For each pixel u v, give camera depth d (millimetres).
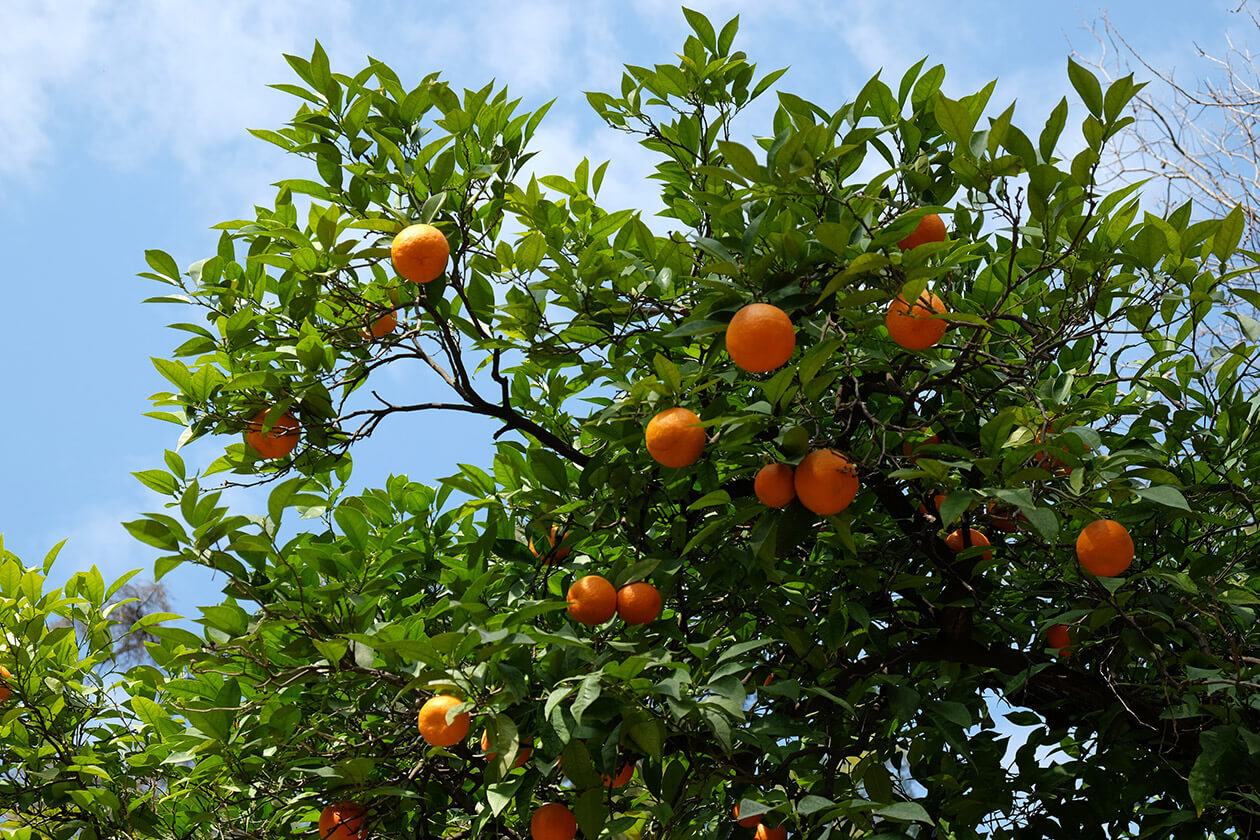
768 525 2836
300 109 3775
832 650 3441
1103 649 3832
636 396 3168
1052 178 2844
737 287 2928
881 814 2467
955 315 2699
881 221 3273
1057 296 3432
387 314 3713
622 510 3592
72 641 4523
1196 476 3760
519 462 3795
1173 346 4090
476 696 2781
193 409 3539
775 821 3105
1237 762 3203
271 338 3680
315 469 3781
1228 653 3719
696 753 3303
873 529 3816
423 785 3553
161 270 3611
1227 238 2984
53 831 4188
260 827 3898
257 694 3645
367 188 3699
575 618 2932
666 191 4324
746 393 3779
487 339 3752
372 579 3746
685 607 3570
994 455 2924
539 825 2949
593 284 3746
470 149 3844
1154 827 3373
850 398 3289
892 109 3561
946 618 3762
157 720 3908
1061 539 3277
